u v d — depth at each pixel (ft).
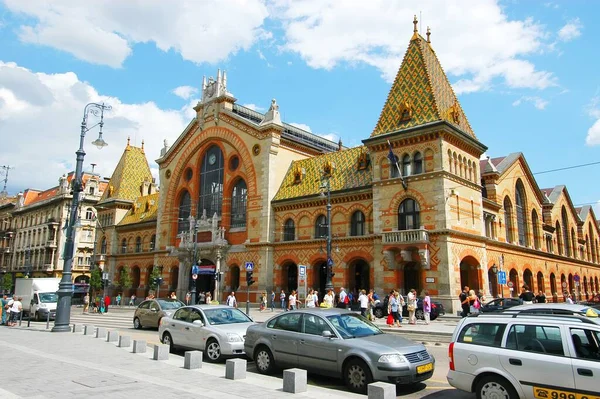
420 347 43.01
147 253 218.38
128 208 250.98
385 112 133.90
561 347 32.19
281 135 168.25
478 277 127.44
